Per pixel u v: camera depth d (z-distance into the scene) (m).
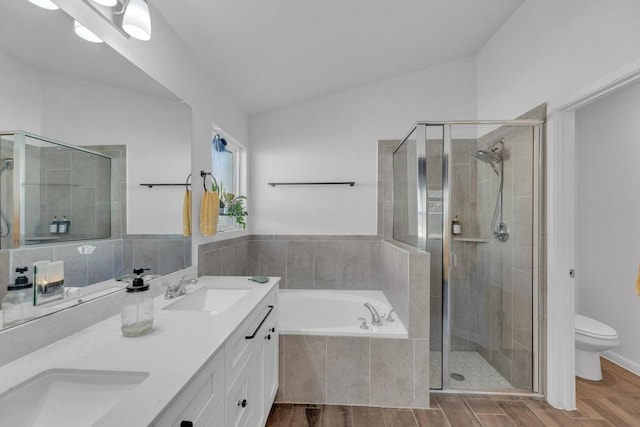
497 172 2.21
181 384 0.71
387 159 2.93
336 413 1.85
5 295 0.82
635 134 2.47
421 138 2.18
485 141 2.21
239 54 2.04
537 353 2.03
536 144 2.02
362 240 2.95
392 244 2.56
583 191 2.88
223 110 2.43
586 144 2.85
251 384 1.35
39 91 0.94
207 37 1.82
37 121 0.93
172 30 1.71
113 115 1.27
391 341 1.91
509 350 2.20
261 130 3.04
